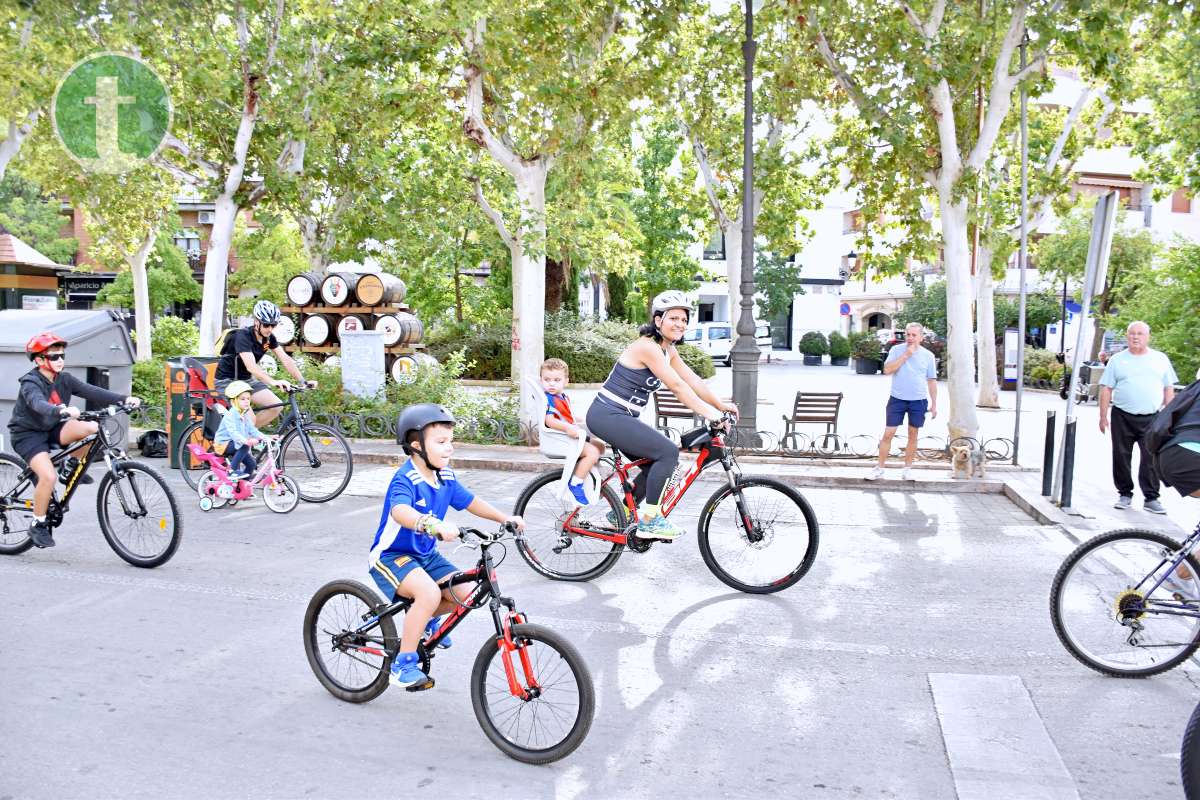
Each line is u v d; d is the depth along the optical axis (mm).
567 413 6551
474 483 10672
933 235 13555
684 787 3697
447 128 14531
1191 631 4840
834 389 26547
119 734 4090
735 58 16828
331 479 9594
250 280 34594
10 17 12430
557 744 3836
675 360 6535
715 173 20031
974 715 4387
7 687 4574
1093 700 4625
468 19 11508
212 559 7051
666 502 6492
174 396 10969
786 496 6344
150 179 21453
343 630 4484
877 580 6793
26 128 13492
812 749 4043
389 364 19688
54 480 6762
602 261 24641
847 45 13094
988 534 8344
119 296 34781
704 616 5887
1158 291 17875
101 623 5555
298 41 15031
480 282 36781
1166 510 9000
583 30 12406
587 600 6203
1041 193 19266
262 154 16453
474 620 5730
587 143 13188
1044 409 21094
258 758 3891
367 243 22938
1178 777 3834
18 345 10492
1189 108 17141
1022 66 11805
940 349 30953
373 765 3850
